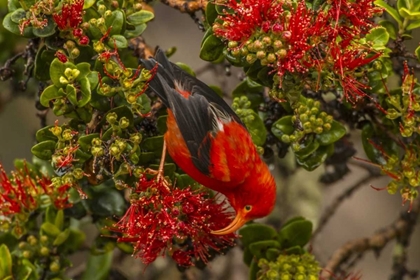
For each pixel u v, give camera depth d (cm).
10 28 961
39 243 1116
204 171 1004
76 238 1160
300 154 1058
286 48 925
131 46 1112
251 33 936
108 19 970
